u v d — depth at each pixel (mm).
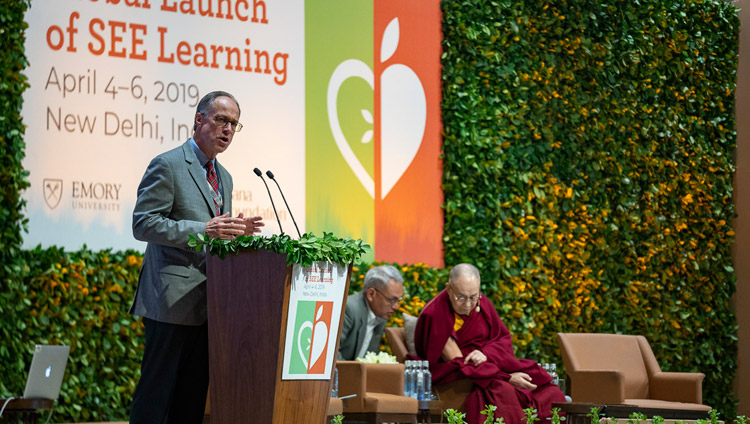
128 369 10094
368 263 11898
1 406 8234
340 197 11922
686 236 14742
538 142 13352
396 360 10461
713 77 15234
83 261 9945
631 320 14031
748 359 14789
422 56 12688
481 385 9906
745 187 15094
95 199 10211
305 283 6227
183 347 6602
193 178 6824
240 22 11312
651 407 10242
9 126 9594
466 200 12711
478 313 10469
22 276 9492
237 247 6234
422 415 9594
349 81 12109
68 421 9727
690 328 14508
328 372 6496
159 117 10688
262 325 6145
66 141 10070
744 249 15008
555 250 13281
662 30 14688
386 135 12352
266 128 11422
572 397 10469
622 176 14102
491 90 12992
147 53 10648
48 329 9656
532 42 13391
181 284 6586
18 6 9688
